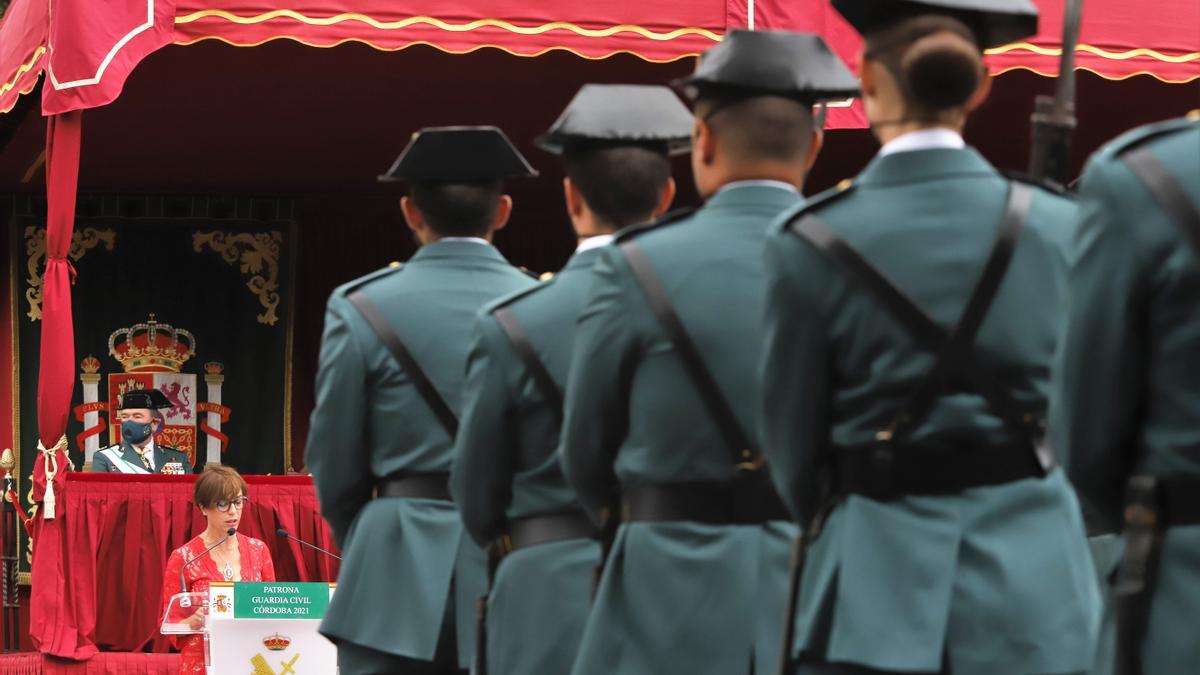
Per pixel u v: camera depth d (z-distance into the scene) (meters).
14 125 28.62
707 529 8.66
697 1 23.38
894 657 6.92
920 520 7.06
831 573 7.21
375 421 11.77
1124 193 6.09
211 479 21.25
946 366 7.04
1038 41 24.05
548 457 10.31
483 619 10.63
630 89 10.32
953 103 7.29
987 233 7.18
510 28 22.94
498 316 10.38
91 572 23.39
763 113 8.70
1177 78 24.42
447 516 11.60
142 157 34.03
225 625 18.73
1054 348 7.22
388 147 33.94
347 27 22.52
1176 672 5.97
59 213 22.75
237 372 37.44
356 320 11.71
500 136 11.88
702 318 8.67
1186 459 6.01
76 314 36.78
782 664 7.43
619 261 8.87
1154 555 6.07
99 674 23.02
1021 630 6.95
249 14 22.30
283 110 30.75
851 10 7.38
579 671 8.88
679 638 8.57
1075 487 6.39
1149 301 6.09
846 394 7.24
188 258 37.50
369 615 11.59
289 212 38.03
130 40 21.97
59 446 23.25
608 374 8.88
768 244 7.36
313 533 24.08
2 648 27.89
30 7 24.02
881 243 7.15
